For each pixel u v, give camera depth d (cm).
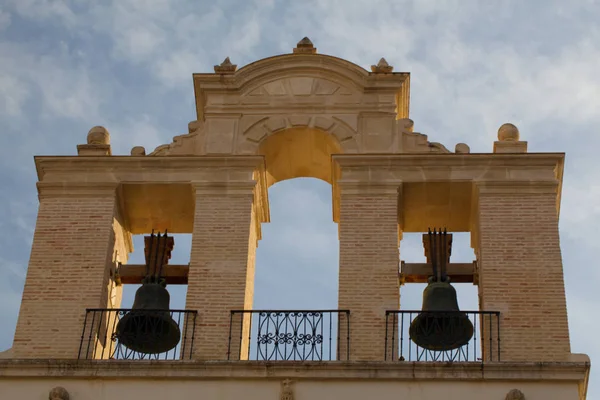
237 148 2664
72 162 2617
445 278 2484
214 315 2416
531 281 2433
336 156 2600
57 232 2534
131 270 2616
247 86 2744
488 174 2578
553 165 2586
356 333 2381
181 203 2644
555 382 2245
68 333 2402
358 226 2520
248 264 2506
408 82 2753
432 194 2611
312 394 2248
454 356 2383
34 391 2275
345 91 2731
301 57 2758
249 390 2256
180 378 2270
